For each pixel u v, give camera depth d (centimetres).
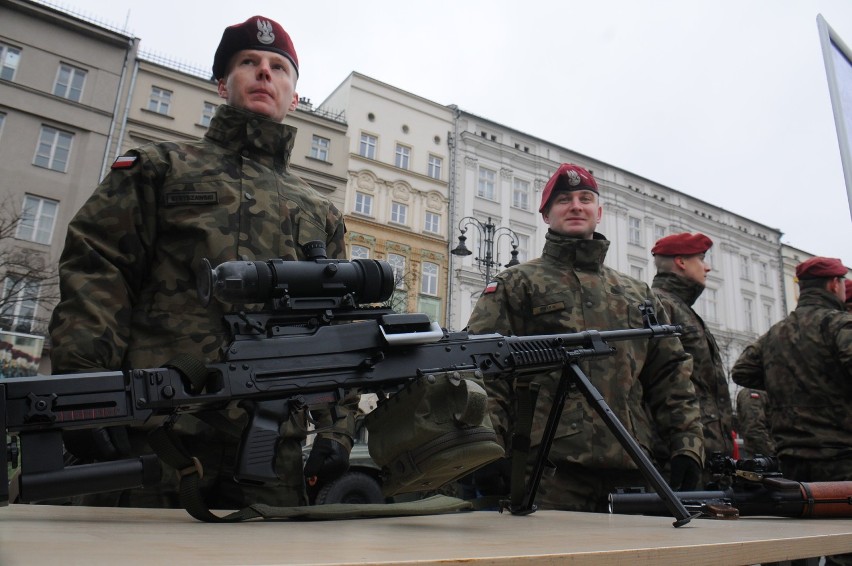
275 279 135
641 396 289
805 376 367
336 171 2152
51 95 1809
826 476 352
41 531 88
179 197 203
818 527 162
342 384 137
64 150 1819
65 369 164
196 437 181
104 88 1883
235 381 126
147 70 1950
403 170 2309
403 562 65
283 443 195
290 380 131
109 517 126
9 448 124
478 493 280
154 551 68
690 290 448
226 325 131
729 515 196
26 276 1589
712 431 393
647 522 160
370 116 2311
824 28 317
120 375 116
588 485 266
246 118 224
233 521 130
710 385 412
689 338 409
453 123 2466
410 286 2122
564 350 175
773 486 213
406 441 132
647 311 205
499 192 2466
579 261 309
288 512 138
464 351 159
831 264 390
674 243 448
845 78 320
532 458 266
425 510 168
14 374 1388
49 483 104
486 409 134
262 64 232
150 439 124
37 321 1678
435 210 2347
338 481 620
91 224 187
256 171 222
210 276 131
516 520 155
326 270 141
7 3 1800
